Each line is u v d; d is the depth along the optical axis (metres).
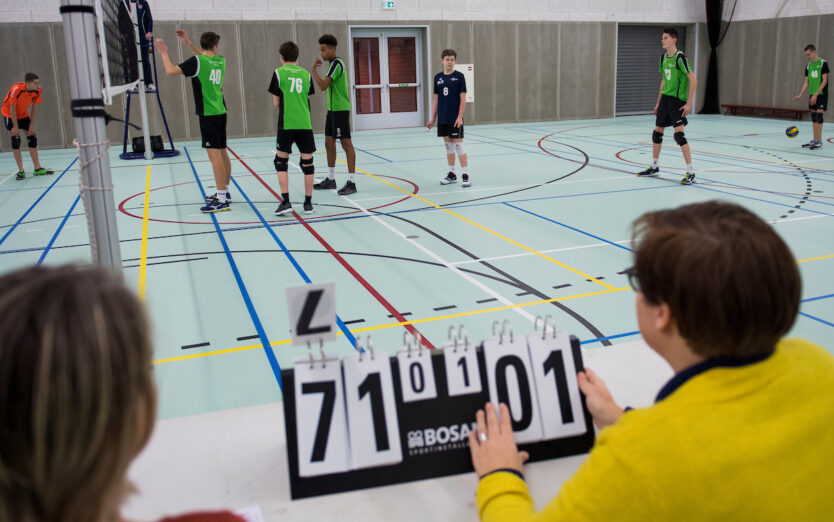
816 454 0.93
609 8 16.47
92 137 2.20
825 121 15.27
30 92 9.28
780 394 0.94
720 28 17.20
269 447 1.55
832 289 4.17
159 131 13.70
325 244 5.51
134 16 9.34
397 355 1.38
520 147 11.85
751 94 16.77
